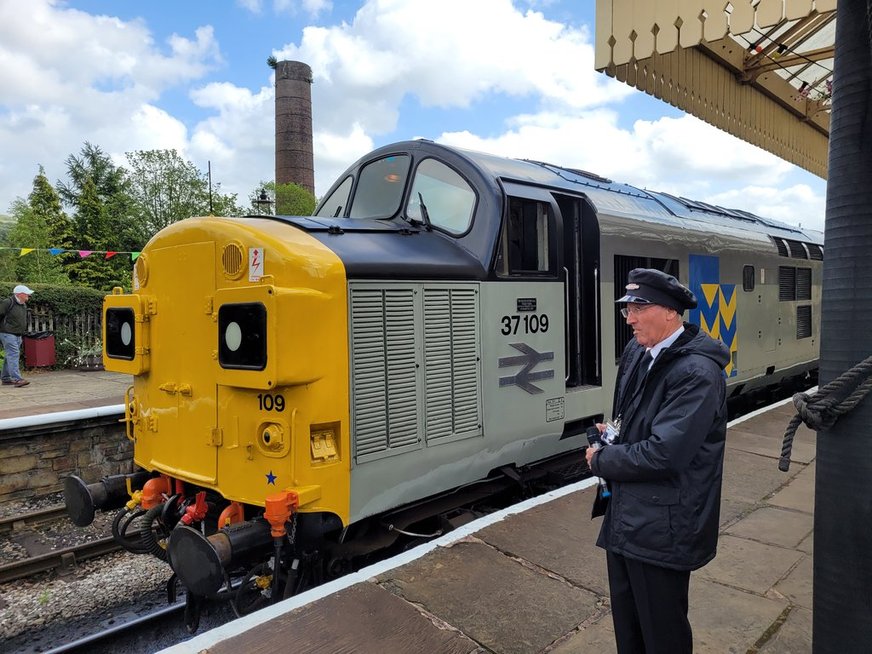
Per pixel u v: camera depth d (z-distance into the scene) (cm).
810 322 1023
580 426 530
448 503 443
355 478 353
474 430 420
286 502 321
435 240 439
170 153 3950
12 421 634
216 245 362
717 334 726
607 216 541
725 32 374
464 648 280
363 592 324
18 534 588
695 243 677
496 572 349
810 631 295
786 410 787
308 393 332
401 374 376
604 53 422
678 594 208
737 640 288
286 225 372
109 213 3584
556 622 302
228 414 357
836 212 196
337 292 341
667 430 197
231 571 362
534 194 475
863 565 189
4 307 999
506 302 443
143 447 422
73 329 1329
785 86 689
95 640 408
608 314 541
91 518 413
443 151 472
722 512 452
